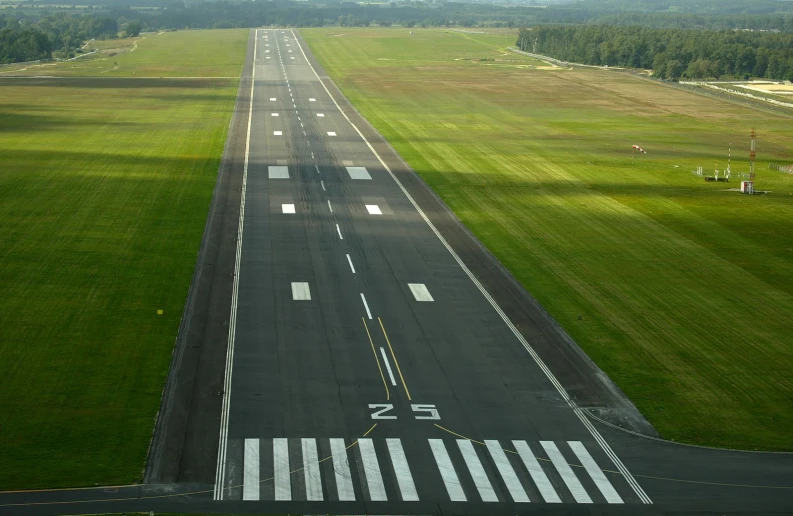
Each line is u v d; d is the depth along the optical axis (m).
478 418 54.97
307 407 55.62
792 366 63.41
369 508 45.66
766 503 47.25
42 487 46.44
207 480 47.66
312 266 82.81
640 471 49.81
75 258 83.31
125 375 59.44
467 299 75.19
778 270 85.25
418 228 97.12
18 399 55.59
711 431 54.41
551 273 82.88
